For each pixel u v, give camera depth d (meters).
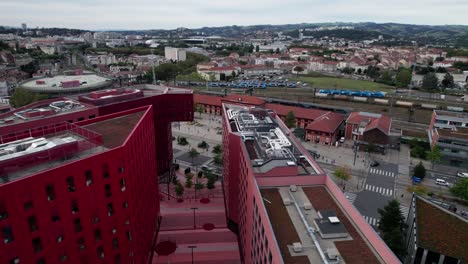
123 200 56.66
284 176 59.88
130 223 59.12
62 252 48.25
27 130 72.88
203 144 150.25
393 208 80.69
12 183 40.41
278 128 83.06
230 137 79.38
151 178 80.31
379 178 119.19
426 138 154.75
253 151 72.19
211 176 109.00
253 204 57.16
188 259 77.50
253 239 57.66
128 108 97.75
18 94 161.62
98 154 50.47
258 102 185.50
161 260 77.12
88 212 50.81
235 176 82.00
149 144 78.56
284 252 42.81
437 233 67.50
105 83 173.38
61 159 49.56
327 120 159.75
